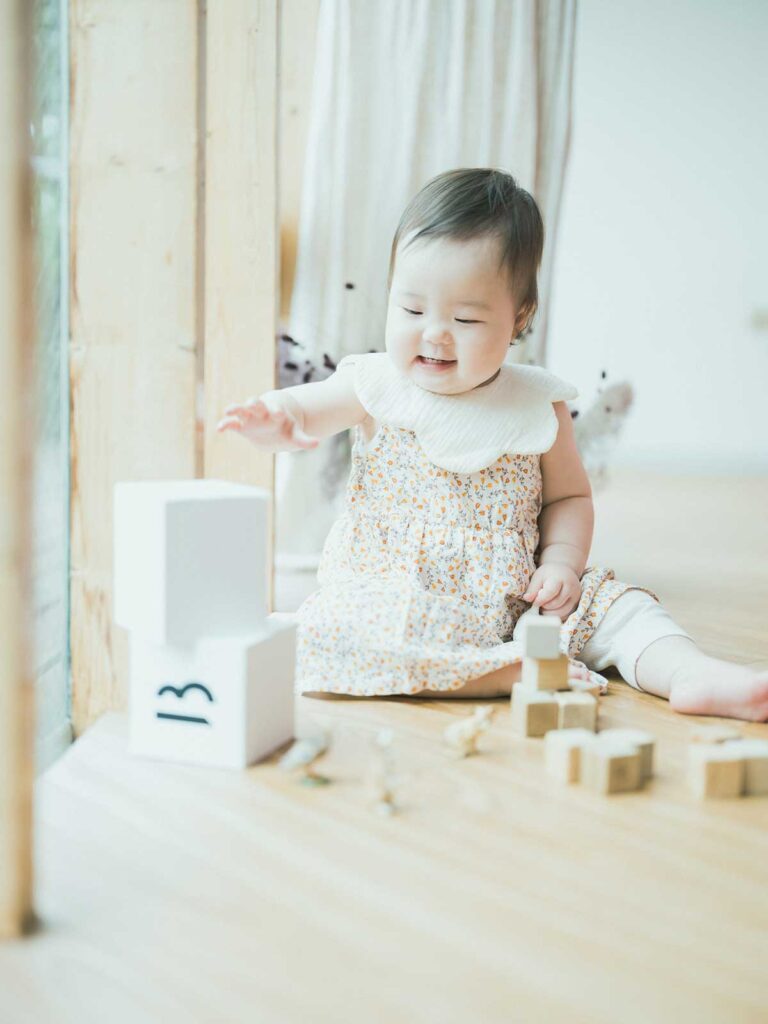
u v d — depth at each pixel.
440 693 1.08
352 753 0.88
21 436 0.56
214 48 1.34
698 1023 0.52
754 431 4.18
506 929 0.60
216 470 1.40
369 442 1.25
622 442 4.15
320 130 2.00
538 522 1.32
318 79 1.99
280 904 0.62
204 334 1.38
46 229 1.30
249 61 1.34
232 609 0.85
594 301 4.03
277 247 1.37
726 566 2.12
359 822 0.74
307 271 2.04
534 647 0.96
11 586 0.56
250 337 1.38
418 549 1.19
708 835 0.74
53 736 1.28
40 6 1.26
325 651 1.08
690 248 4.02
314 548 2.06
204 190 1.36
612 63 3.88
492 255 1.13
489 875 0.66
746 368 4.12
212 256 1.37
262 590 0.87
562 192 2.05
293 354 2.06
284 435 1.11
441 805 0.77
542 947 0.58
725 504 3.21
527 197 1.21
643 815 0.77
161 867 0.66
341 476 2.06
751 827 0.75
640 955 0.58
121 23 1.29
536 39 1.96
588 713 0.94
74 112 1.29
